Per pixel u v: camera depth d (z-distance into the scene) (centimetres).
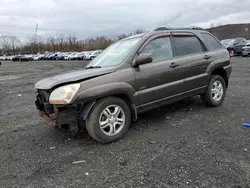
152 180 228
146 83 351
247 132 336
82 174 247
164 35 394
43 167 266
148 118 424
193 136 332
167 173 239
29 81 1154
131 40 388
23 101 654
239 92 608
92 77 305
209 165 250
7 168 267
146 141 323
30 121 452
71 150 308
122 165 261
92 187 222
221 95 482
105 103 312
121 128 334
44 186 228
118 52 376
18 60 5144
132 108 345
